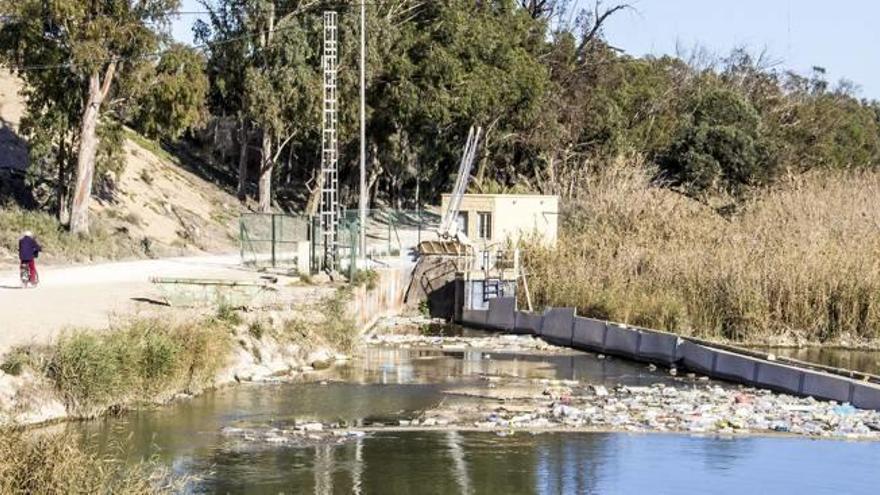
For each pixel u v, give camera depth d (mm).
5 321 30406
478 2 85750
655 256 50844
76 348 26109
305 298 41312
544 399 31266
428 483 21922
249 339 34375
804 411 30109
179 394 29375
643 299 47156
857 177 82312
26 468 16719
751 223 60594
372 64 71500
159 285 38531
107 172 62312
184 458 23234
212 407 28516
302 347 36594
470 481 22141
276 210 80250
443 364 37938
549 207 58875
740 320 46406
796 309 46625
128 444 23859
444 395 31562
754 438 26453
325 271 49219
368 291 47844
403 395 31359
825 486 22359
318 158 84875
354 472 22641
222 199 75750
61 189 57062
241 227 56094
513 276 51281
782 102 122250
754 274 47188
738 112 100938
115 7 52781
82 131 54562
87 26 52031
